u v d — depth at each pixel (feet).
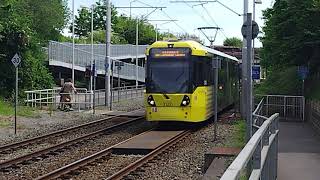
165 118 81.10
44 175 43.24
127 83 266.98
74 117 106.01
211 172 44.45
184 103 80.48
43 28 219.00
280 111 102.73
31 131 82.02
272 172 33.30
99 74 230.27
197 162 54.08
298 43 96.02
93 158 54.19
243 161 14.82
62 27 239.50
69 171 46.75
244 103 92.94
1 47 135.64
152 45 83.25
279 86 128.88
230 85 117.39
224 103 107.34
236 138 67.87
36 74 140.26
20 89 135.64
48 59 198.08
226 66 109.81
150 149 59.82
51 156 57.77
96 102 144.66
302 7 93.25
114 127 85.71
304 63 101.09
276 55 104.27
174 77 81.35
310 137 70.33
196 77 82.23
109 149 59.21
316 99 79.20
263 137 26.21
